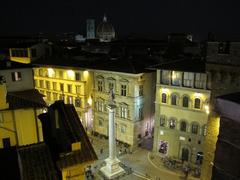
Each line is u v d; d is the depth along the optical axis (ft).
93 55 225.15
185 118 144.46
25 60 221.87
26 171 51.85
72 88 195.93
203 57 151.43
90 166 150.30
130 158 158.92
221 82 89.81
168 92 148.15
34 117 97.71
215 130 88.17
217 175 20.17
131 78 163.53
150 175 139.64
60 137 56.90
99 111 190.49
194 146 143.84
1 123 91.66
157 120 157.07
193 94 138.41
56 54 231.91
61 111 63.57
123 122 173.68
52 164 54.03
